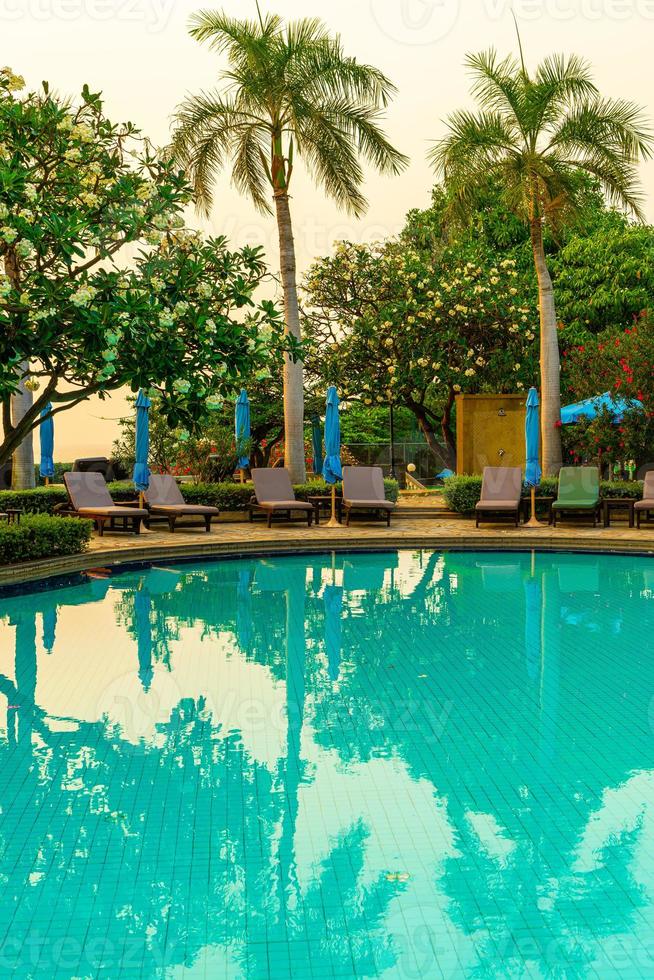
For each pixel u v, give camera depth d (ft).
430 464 92.99
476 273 82.07
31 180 31.14
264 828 12.85
